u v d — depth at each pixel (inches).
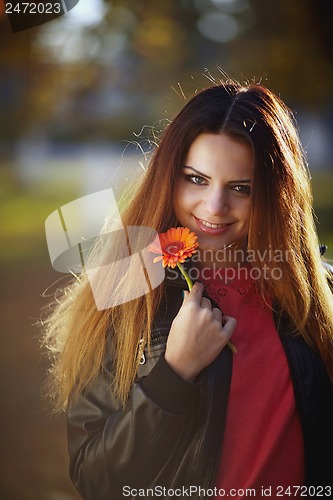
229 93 98.1
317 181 788.0
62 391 103.9
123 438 91.0
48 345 116.9
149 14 744.3
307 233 102.4
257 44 673.0
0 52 705.0
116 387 96.3
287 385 96.4
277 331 99.2
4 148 920.9
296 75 662.5
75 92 792.9
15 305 400.8
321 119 728.3
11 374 289.1
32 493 199.0
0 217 744.3
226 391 94.0
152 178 99.7
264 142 95.3
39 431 237.9
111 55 761.6
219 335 92.0
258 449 94.3
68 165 991.6
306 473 96.7
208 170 94.9
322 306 102.2
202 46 752.3
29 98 801.6
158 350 96.4
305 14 658.8
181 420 90.1
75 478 97.7
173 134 97.3
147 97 791.1
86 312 100.5
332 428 99.2
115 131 847.7
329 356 101.1
